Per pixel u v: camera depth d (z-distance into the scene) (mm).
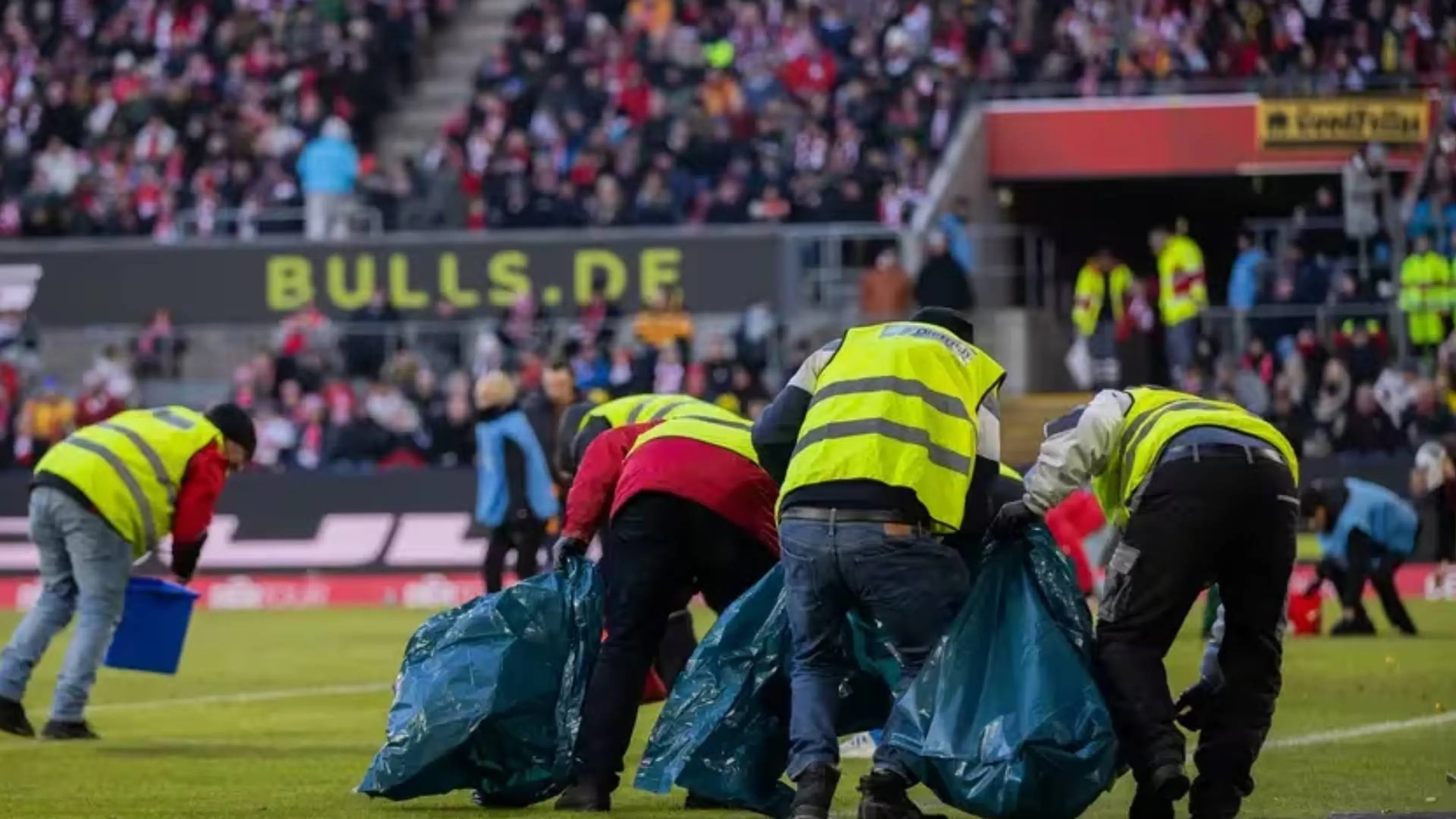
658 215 104250
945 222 98125
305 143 116312
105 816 31844
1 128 121625
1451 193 92875
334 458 92062
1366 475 83562
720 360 89875
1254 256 95125
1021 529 28141
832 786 27453
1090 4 113500
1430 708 46188
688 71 116062
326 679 56500
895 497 27375
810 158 107125
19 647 42625
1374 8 108250
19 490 90562
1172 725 27344
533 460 60688
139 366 98562
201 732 44688
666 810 32156
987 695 27203
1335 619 72438
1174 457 27719
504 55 119812
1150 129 109188
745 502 31156
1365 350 88688
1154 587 27625
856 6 118312
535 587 32094
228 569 89250
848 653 29328
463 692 31359
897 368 27891
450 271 100688
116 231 112688
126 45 125312
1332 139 93000
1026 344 100000
